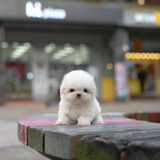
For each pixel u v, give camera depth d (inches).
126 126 112.7
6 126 391.9
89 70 920.3
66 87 114.3
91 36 906.1
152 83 978.7
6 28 818.8
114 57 861.2
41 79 877.2
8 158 223.3
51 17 780.0
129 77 950.4
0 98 750.5
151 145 65.9
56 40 877.8
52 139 97.1
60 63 898.7
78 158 86.5
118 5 834.2
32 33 855.7
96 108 122.6
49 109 636.1
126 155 70.9
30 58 871.1
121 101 839.1
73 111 117.4
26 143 121.3
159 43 971.3
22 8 755.4
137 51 946.1
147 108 618.2
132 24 847.1
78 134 88.8
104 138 78.4
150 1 869.2
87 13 808.9
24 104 783.7
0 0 741.3
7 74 857.5
